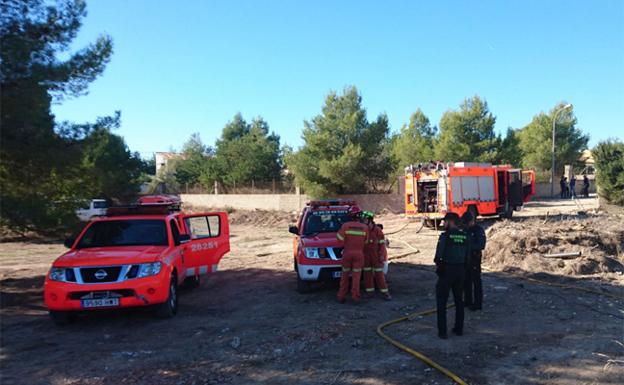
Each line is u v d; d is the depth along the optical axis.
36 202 9.41
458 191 20.45
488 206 21.42
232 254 16.41
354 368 5.35
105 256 7.44
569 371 5.16
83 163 10.72
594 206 27.06
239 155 43.06
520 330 6.73
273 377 5.12
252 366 5.48
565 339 6.28
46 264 15.30
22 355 6.09
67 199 10.55
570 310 7.79
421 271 11.80
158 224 8.79
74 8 10.05
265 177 42.41
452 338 6.42
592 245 12.32
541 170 46.88
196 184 47.25
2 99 8.27
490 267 11.82
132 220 8.88
